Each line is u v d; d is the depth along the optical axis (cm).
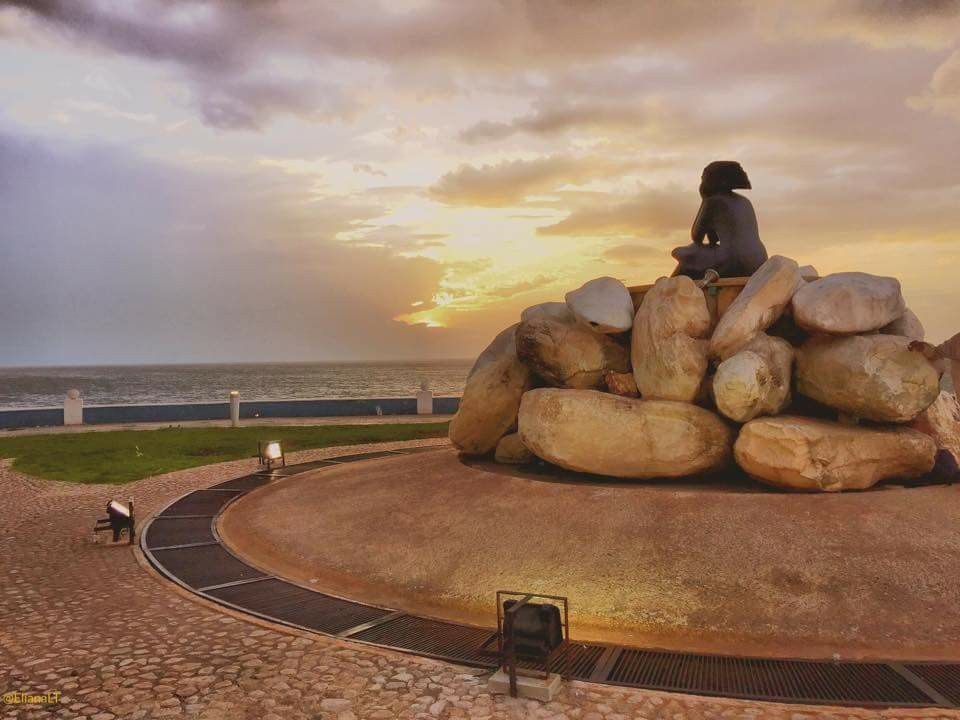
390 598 689
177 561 837
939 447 853
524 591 652
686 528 688
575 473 916
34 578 790
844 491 754
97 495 1303
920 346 756
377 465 1159
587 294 933
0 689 499
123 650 568
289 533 887
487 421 1055
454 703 473
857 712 449
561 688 490
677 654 548
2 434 2320
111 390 11981
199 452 1841
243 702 477
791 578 610
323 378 16462
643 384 864
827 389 796
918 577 596
